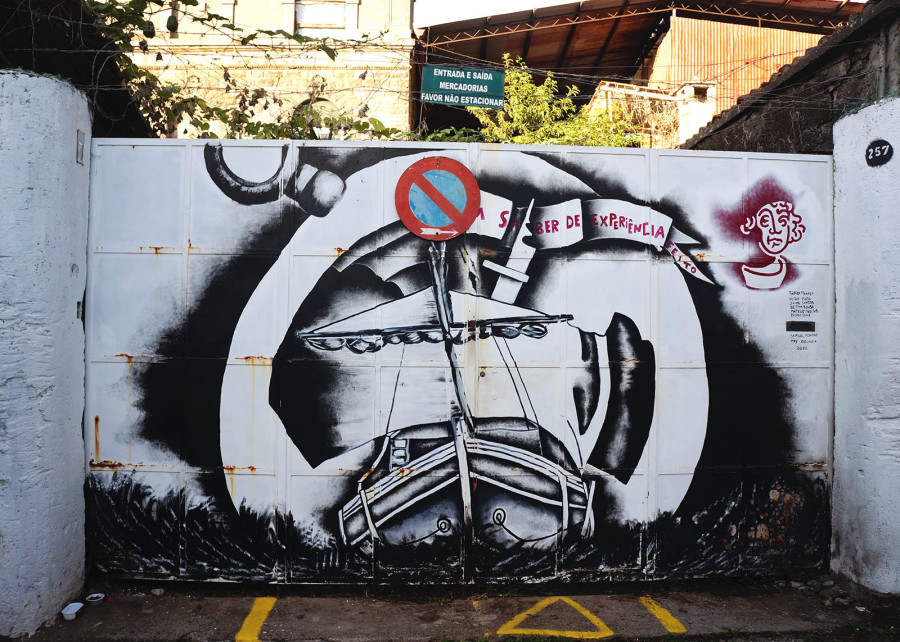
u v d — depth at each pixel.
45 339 3.42
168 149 3.83
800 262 4.00
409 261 3.85
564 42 13.20
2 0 3.89
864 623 3.50
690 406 3.93
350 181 3.86
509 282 3.87
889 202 3.66
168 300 3.81
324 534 3.81
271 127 4.93
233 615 3.56
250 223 3.83
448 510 3.83
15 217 3.35
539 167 3.91
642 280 3.92
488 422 3.84
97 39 4.48
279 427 3.80
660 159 3.95
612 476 3.88
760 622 3.54
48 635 3.32
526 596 3.83
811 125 5.44
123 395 3.80
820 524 4.00
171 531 3.81
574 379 3.88
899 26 4.46
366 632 3.41
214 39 10.97
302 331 3.82
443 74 5.79
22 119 3.38
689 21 12.21
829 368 4.00
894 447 3.62
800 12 12.62
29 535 3.33
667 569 3.91
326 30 11.30
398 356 3.83
